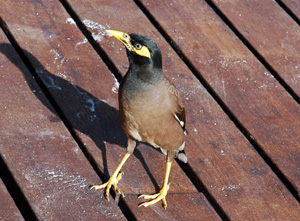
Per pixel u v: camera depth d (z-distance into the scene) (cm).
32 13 602
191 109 530
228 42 620
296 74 596
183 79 561
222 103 547
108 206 429
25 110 493
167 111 417
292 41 640
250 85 570
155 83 408
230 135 512
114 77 550
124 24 616
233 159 489
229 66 588
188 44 607
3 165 454
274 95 563
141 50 403
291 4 701
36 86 519
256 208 450
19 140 464
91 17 617
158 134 428
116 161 470
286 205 457
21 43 562
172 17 641
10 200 411
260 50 618
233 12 667
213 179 469
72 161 457
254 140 514
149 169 470
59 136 475
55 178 439
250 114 538
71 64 552
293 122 538
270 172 483
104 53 579
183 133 443
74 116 502
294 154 505
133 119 420
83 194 433
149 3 655
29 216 422
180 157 480
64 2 639
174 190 454
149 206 437
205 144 498
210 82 564
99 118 505
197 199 450
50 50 562
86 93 525
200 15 652
